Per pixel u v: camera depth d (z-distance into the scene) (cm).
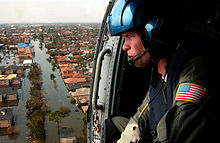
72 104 2600
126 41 72
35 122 2094
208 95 50
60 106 2541
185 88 52
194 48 56
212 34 72
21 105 2644
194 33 63
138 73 140
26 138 1906
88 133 172
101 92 152
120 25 69
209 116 47
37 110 2358
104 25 148
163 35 62
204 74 51
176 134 51
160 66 70
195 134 48
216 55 53
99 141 153
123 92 142
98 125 154
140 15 65
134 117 95
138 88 146
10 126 2103
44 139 1842
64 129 2025
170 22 62
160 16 63
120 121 112
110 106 147
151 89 82
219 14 78
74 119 2238
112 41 142
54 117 2009
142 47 68
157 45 63
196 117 48
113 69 142
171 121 54
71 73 3775
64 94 2950
